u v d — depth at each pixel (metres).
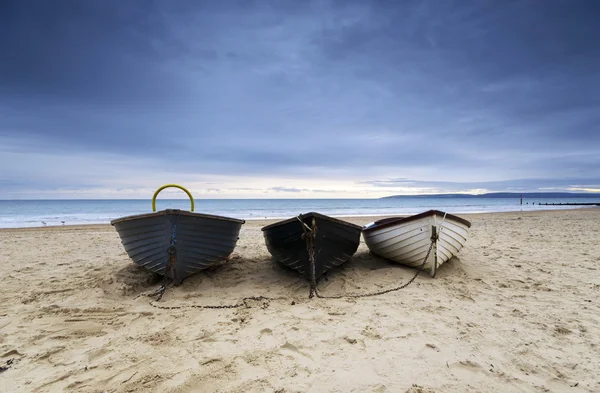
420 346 3.28
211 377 2.74
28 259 7.44
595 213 27.25
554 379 2.76
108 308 4.28
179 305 4.45
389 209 33.75
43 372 2.84
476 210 33.72
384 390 2.60
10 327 3.74
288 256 5.45
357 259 6.80
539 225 15.01
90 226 16.06
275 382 2.68
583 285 5.36
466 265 6.55
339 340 3.40
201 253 5.19
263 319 3.96
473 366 2.94
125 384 2.65
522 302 4.59
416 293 4.89
